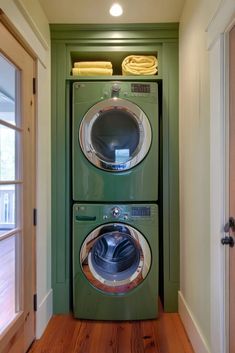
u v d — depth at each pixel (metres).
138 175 2.20
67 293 2.31
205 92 1.63
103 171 2.20
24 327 1.75
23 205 1.75
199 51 1.73
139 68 2.33
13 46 1.60
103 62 2.34
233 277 1.33
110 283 2.17
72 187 2.28
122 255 2.25
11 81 1.66
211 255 1.52
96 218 2.18
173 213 2.31
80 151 2.20
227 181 1.38
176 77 2.32
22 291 1.73
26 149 1.80
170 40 2.31
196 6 1.78
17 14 1.60
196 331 1.78
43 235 2.09
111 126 2.23
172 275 2.31
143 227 2.18
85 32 2.31
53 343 1.90
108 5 2.06
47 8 2.08
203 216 1.68
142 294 2.18
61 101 2.32
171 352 1.81
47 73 2.21
